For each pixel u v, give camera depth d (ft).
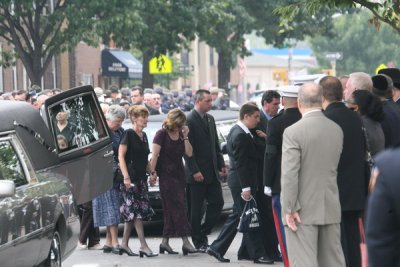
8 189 55.42
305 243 58.23
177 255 88.38
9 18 182.29
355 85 64.03
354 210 59.93
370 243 27.02
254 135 81.20
